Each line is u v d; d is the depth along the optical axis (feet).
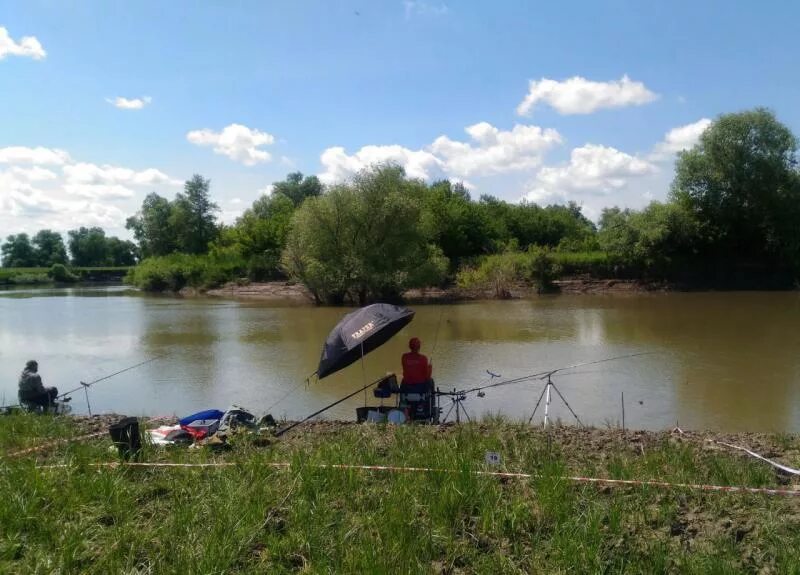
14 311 126.21
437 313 104.01
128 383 54.08
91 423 34.73
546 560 16.65
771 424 38.29
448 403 43.86
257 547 17.70
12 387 55.31
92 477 21.72
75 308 131.64
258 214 284.41
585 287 144.36
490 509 18.94
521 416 40.52
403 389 34.58
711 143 148.97
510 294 135.54
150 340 79.36
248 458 24.14
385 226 126.93
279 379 53.88
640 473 22.26
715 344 68.18
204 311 117.60
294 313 109.91
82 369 61.72
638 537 17.67
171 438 29.22
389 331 34.91
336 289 124.98
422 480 21.27
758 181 145.89
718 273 148.15
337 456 23.66
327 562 16.48
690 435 30.55
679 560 16.22
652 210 147.95
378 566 15.87
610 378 51.44
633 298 128.06
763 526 17.99
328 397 47.16
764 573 15.78
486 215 200.03
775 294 131.64
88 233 412.77
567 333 78.18
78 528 18.28
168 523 18.61
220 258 190.49
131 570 16.19
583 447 27.17
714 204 147.84
